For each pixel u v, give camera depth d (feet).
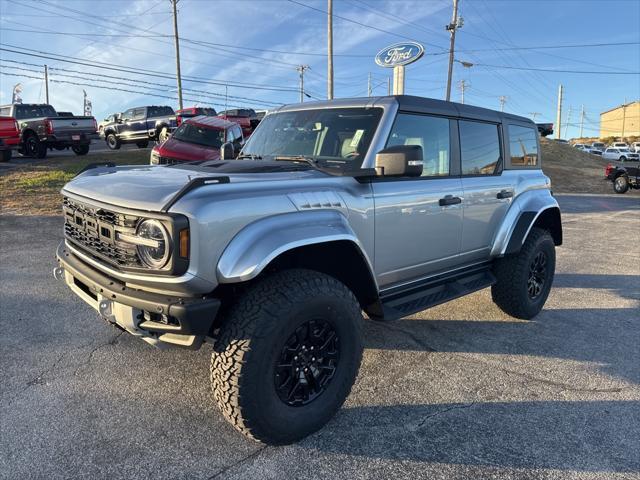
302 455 9.22
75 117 63.93
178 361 12.78
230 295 9.64
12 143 56.13
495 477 8.71
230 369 8.61
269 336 8.68
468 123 14.49
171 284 8.34
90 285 9.62
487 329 15.87
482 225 14.73
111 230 9.02
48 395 11.00
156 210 8.29
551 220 17.97
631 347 14.62
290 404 9.44
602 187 86.94
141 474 8.54
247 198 8.93
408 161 10.05
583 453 9.40
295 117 13.43
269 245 8.70
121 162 59.47
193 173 10.46
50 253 23.89
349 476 8.66
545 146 149.28
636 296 19.98
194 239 8.18
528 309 16.26
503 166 15.93
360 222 10.83
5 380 11.62
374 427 10.16
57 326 14.89
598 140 372.99
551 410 10.93
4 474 8.41
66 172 49.42
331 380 9.95
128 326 9.01
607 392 11.80
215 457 9.07
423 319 16.67
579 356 13.88
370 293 11.11
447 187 13.28
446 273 14.12
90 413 10.35
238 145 20.03
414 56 46.96
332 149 12.00
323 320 9.59
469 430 10.10
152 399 10.97
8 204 36.04
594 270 24.53
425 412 10.76
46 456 8.91
